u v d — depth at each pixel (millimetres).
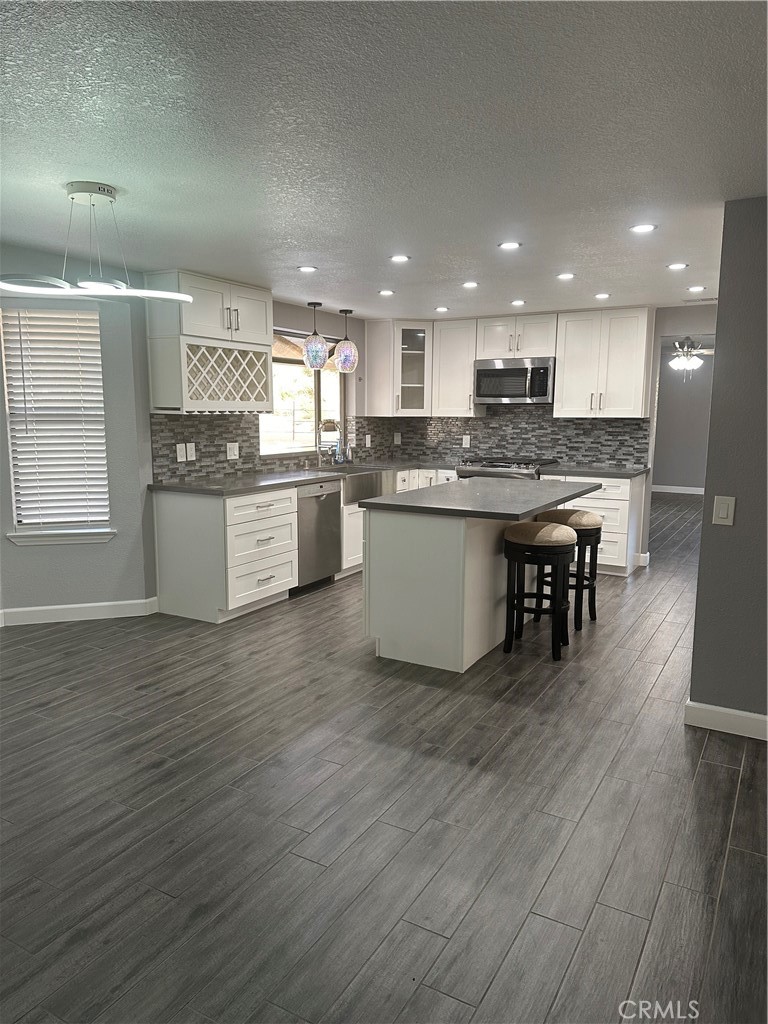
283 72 1826
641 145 2309
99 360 4320
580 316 6117
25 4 1499
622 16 1544
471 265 4238
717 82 1861
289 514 5020
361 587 5520
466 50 1707
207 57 1747
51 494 4383
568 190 2793
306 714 3217
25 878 2080
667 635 4410
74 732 3021
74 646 4094
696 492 11820
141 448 4574
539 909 1957
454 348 6762
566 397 6254
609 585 5688
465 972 1736
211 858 2176
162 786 2592
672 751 2877
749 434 2883
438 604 3758
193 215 3170
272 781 2629
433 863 2154
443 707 3303
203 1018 1601
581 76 1841
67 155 2424
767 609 2928
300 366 6164
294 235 3535
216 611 4531
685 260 4059
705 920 1914
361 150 2377
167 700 3357
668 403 11852
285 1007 1632
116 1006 1632
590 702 3369
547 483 4887
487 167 2533
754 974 1733
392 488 6398
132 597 4672
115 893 2016
